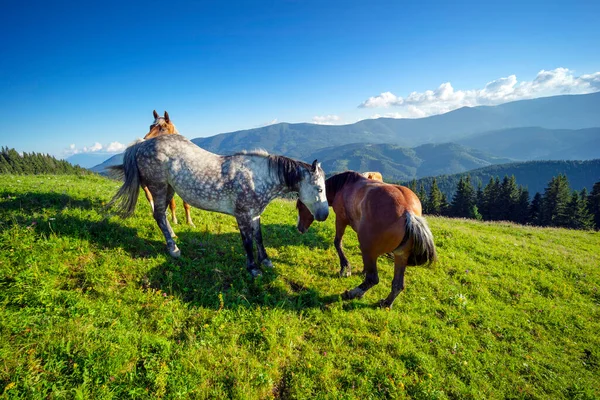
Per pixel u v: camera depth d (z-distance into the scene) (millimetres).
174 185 5176
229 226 7766
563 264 8719
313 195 5520
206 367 3508
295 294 5348
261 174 5348
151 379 3135
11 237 4621
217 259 5855
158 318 4051
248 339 4090
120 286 4531
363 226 5035
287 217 9836
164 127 7188
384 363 4113
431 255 4438
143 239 5832
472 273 7344
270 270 5914
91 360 3074
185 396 3104
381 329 4781
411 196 4914
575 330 5699
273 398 3355
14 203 6293
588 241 14516
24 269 4098
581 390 4250
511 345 4992
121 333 3555
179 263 5430
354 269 6770
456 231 10305
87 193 8062
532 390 4160
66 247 4836
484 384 4074
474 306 5918
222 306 4488
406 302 5754
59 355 3094
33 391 2678
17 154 95188
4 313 3350
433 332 4906
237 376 3418
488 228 14930
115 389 2947
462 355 4504
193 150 5238
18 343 3080
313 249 7473
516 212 56812
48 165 96438
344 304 5340
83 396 2775
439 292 6246
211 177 5066
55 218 5523
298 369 3781
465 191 60562
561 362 4828
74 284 4293
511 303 6391
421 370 4098
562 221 50000
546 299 6695
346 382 3732
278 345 4012
